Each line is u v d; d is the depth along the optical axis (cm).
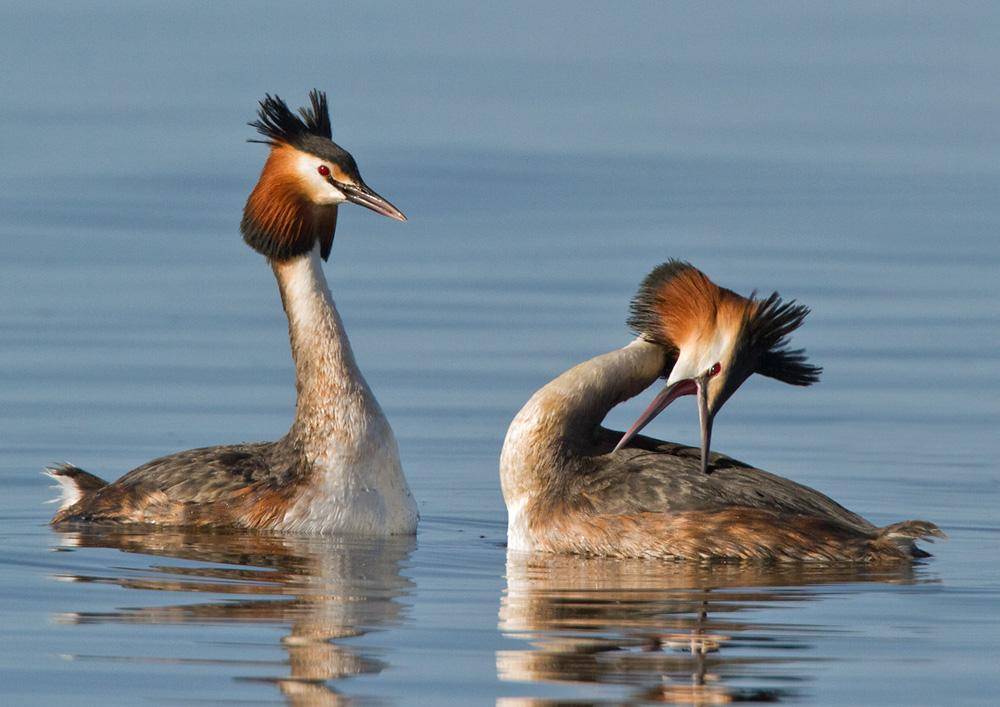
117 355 2208
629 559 1388
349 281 2705
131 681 1027
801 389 2128
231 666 1058
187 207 3331
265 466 1533
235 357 2212
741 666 1062
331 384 1509
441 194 3581
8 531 1478
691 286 1501
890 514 1562
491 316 2455
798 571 1325
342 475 1500
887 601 1221
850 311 2520
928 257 2922
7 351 2220
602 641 1116
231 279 2695
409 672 1047
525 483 1462
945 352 2298
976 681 1034
